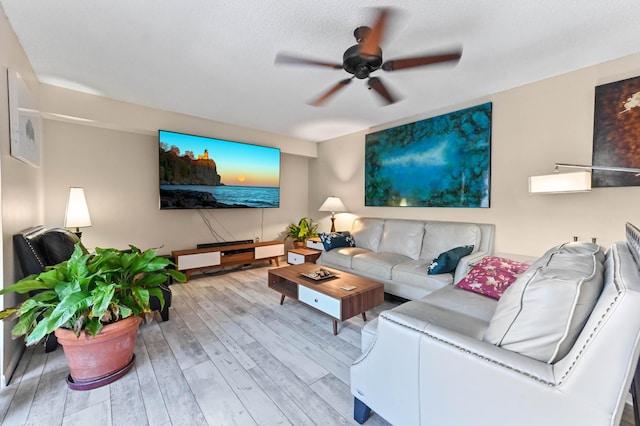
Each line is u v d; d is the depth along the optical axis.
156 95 2.99
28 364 1.81
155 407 1.45
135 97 3.05
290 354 1.95
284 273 2.80
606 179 2.25
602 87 2.25
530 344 0.90
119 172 3.52
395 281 2.86
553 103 2.52
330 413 1.41
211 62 2.28
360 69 1.76
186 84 2.70
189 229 4.12
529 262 2.41
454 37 1.90
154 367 1.79
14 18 1.74
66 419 1.37
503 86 2.73
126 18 1.74
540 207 2.63
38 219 2.69
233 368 1.79
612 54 2.14
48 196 3.04
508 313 0.98
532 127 2.65
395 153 3.85
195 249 4.01
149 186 3.76
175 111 3.52
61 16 1.72
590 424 0.73
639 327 0.69
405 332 1.11
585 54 2.13
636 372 1.14
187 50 2.11
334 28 1.83
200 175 3.82
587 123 2.34
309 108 3.36
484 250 2.86
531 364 0.84
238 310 2.74
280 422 1.35
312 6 1.62
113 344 1.64
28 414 1.39
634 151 2.12
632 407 1.39
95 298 1.47
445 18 1.70
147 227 3.75
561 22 1.75
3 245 1.66
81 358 1.57
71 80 2.62
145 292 1.69
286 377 1.69
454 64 1.76
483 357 0.90
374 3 1.59
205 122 3.86
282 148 4.76
